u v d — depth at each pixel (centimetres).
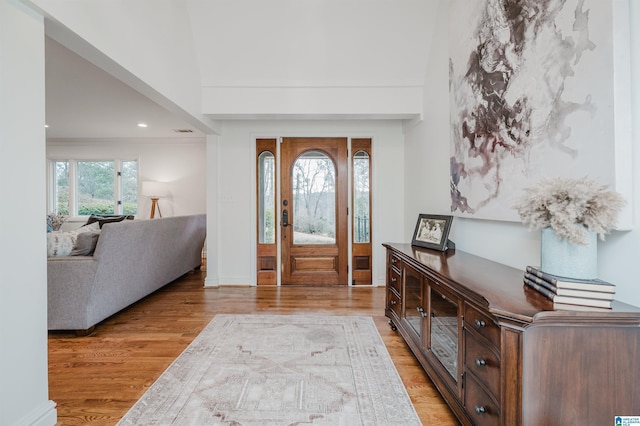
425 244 246
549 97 136
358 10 287
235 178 404
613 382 102
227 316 289
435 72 286
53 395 171
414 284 201
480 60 193
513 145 161
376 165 403
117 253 269
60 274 242
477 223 209
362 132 403
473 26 202
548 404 101
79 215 619
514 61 160
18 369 132
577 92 122
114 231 258
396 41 303
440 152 274
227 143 403
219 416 154
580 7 119
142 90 237
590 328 101
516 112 159
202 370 196
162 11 245
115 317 287
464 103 215
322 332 254
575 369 101
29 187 136
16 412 131
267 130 403
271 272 409
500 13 171
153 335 248
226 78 324
